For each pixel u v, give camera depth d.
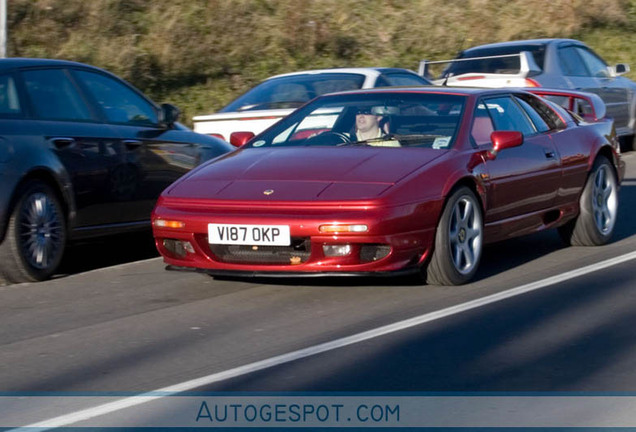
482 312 6.94
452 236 7.73
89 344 6.37
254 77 21.05
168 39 20.67
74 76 9.16
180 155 10.08
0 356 6.13
